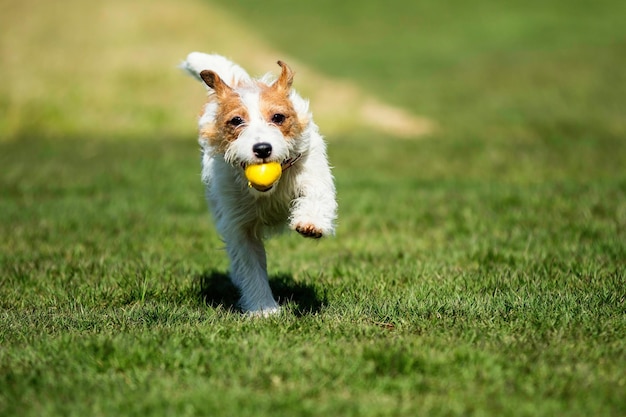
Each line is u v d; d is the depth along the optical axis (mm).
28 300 9711
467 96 38312
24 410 6199
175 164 23719
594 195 15797
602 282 9617
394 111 34062
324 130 31156
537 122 31375
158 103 32875
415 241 13000
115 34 36250
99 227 14492
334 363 6906
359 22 61031
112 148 27484
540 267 10516
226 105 8297
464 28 58219
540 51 49438
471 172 21297
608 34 54000
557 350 7180
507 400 6191
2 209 16516
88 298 9703
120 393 6414
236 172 8609
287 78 8523
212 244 13172
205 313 8820
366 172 21609
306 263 11734
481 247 11969
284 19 62375
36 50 34875
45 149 27438
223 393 6336
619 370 6684
